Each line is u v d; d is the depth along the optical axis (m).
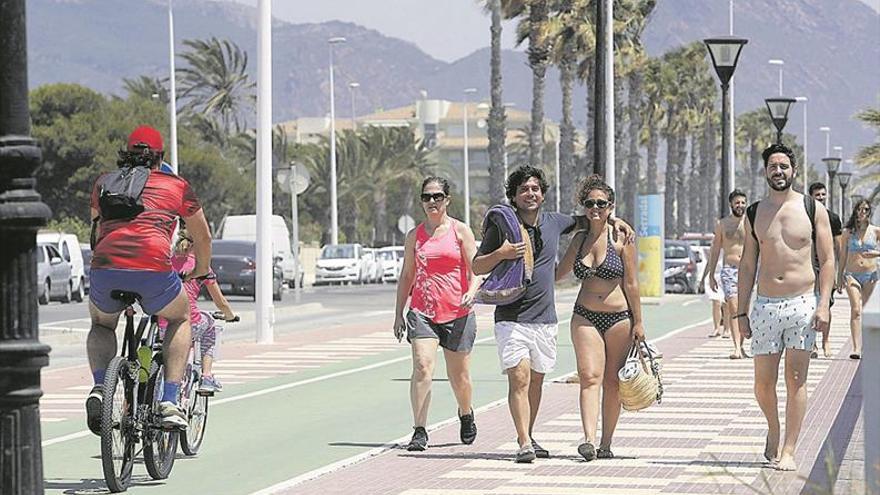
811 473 31.14
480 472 32.38
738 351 60.69
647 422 40.50
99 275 30.22
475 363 60.91
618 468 32.69
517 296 33.34
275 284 131.75
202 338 36.41
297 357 64.81
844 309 102.75
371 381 53.94
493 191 186.75
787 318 31.72
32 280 18.80
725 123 112.88
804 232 31.70
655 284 117.69
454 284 36.25
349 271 187.38
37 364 18.75
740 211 60.31
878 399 20.80
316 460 34.69
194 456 35.53
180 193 30.62
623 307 33.59
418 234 36.28
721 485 29.97
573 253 33.78
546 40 170.75
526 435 33.66
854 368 54.84
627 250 33.62
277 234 161.38
